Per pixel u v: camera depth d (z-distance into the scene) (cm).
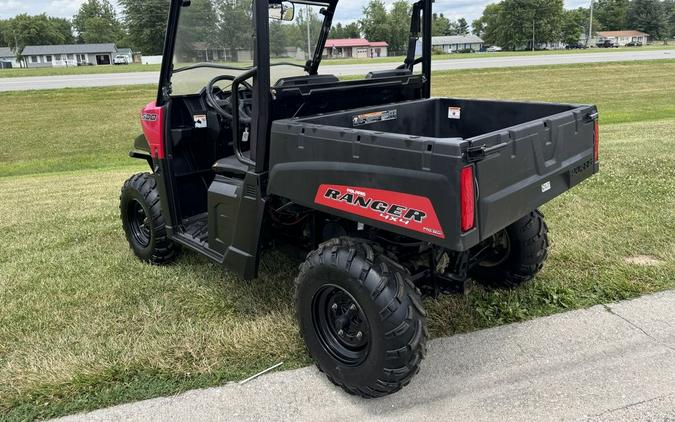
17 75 2947
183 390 259
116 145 1421
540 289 339
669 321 302
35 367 277
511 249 325
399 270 233
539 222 319
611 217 453
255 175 279
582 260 374
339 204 240
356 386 243
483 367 269
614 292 333
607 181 564
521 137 230
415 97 356
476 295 334
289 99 282
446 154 199
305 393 255
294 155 257
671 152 706
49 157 1314
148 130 358
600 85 2186
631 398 243
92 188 727
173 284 369
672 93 1947
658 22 9762
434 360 276
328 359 254
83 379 265
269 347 288
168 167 357
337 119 289
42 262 419
